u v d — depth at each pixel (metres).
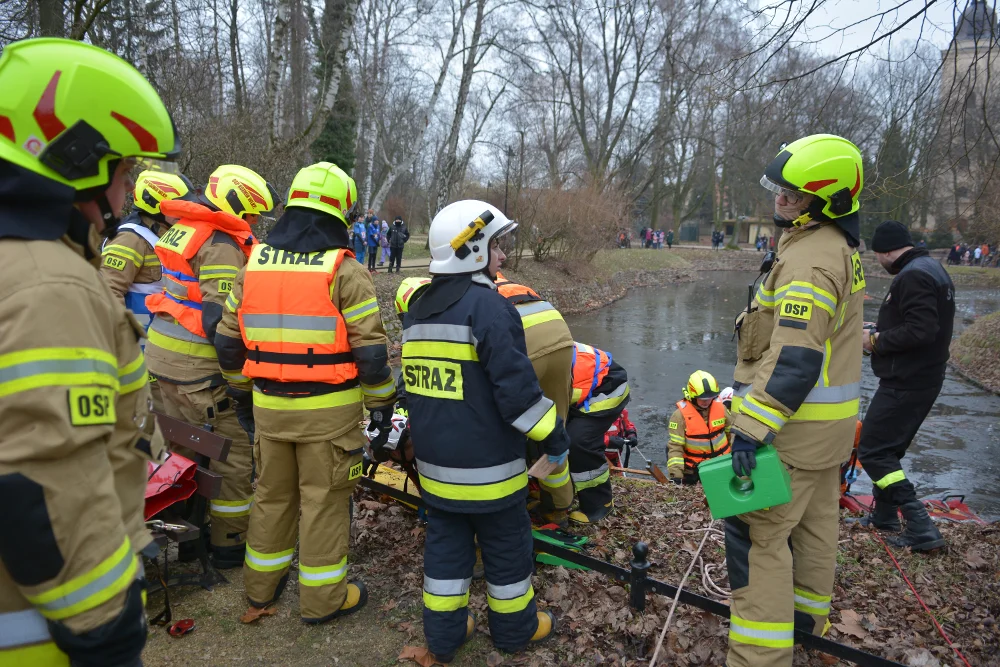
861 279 2.81
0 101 1.38
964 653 3.29
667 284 36.88
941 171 5.00
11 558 1.28
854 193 2.64
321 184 2.90
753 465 2.56
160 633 3.06
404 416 4.00
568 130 39.94
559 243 28.31
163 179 3.92
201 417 3.49
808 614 2.97
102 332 1.46
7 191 1.37
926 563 4.18
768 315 2.88
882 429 4.52
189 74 13.34
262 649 3.00
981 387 14.23
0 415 1.27
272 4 19.80
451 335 2.64
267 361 2.87
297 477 3.14
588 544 4.14
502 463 2.70
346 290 2.87
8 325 1.29
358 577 3.67
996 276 37.06
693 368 15.60
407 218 45.16
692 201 63.62
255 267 2.93
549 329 3.52
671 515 4.81
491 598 2.91
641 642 3.19
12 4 8.98
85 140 1.45
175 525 2.97
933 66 4.88
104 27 13.10
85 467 1.37
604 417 4.30
